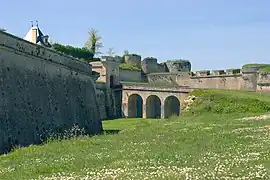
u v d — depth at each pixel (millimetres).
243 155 21984
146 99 90875
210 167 19094
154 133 39062
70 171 20516
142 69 120250
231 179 16203
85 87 55594
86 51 107125
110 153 26500
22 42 38438
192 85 102312
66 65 49250
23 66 38438
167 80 109312
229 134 32750
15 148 31453
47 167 21922
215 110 60875
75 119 49125
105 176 18422
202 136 33219
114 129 58062
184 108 66000
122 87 94500
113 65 96625
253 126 37500
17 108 35312
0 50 34594
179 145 28750
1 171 21375
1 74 34031
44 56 43156
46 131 39719
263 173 17000
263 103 59625
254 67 88562
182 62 126312
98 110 59281
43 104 41000
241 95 64375
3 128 32031
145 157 23891
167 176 17469
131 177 17766
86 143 33000
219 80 95875
